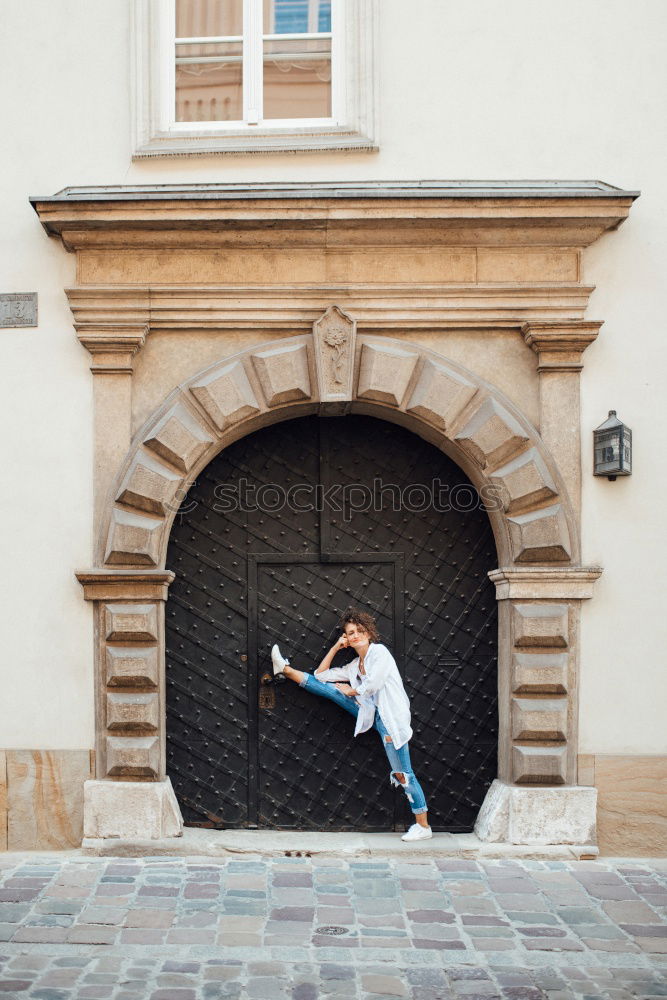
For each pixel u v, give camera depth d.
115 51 5.76
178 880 5.00
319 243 5.57
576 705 5.55
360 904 4.68
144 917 4.48
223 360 5.62
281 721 5.89
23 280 5.69
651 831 5.52
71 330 5.68
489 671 5.87
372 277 5.62
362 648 5.60
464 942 4.23
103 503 5.62
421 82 5.70
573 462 5.60
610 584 5.59
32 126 5.73
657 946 4.21
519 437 5.53
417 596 5.90
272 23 6.00
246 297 5.58
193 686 5.88
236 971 3.92
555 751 5.49
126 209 5.40
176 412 5.57
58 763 5.55
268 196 5.34
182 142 5.76
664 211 5.66
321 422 5.95
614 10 5.69
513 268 5.62
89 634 5.59
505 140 5.68
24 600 5.61
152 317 5.61
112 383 5.64
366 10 5.71
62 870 5.16
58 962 3.99
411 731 5.60
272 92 5.97
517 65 5.69
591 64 5.68
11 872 5.13
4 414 5.68
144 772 5.50
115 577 5.49
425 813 5.60
